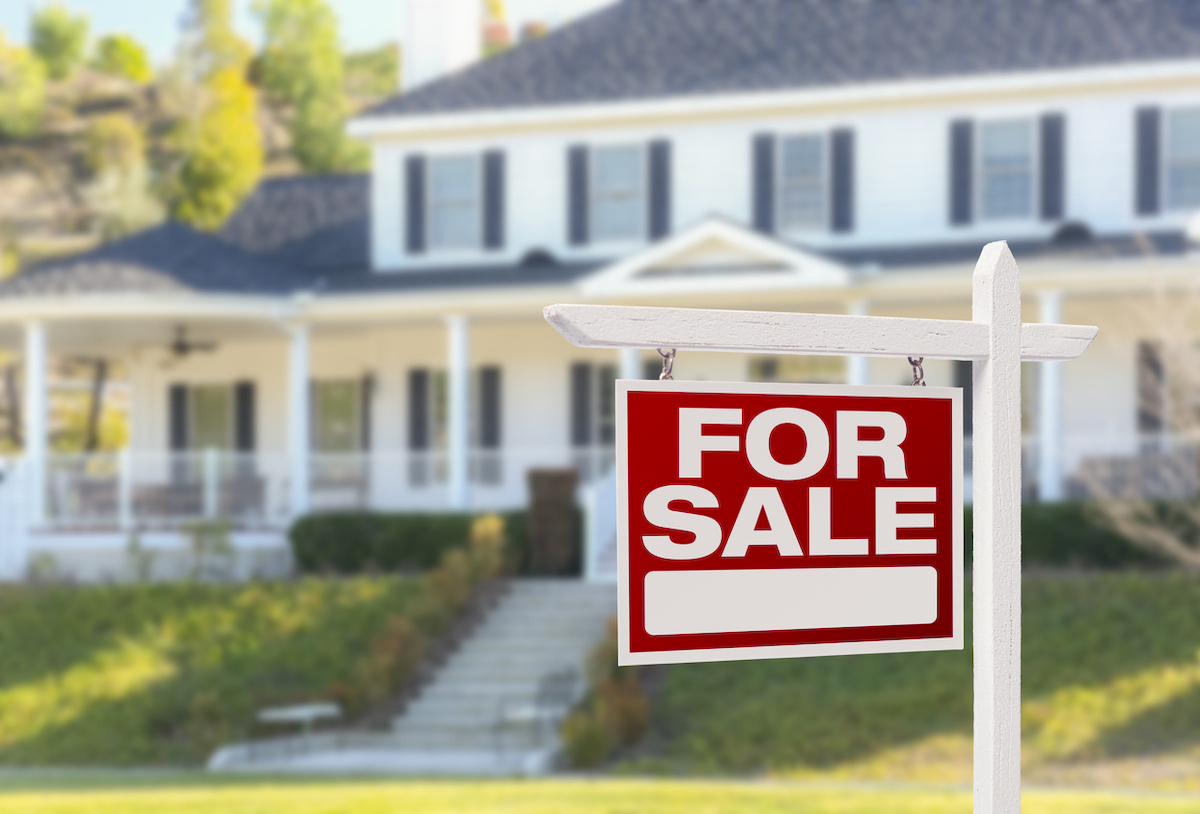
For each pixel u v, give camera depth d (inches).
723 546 133.7
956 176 924.6
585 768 615.2
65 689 729.0
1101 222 902.4
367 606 791.1
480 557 807.1
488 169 1007.6
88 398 2532.0
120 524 890.7
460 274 987.3
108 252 963.3
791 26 1009.5
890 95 927.0
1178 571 725.9
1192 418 772.0
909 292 851.4
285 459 923.4
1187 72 879.1
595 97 986.1
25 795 549.0
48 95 3309.5
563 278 934.4
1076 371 902.4
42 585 832.9
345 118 3459.6
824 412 137.7
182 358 1090.1
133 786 579.5
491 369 1010.7
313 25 3449.8
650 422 132.2
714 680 684.1
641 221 980.6
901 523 139.9
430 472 932.0
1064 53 915.4
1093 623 689.0
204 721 685.3
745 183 961.5
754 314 134.7
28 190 3097.9
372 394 1034.7
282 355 1068.5
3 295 896.3
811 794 520.1
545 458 943.0
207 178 2910.9
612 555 849.5
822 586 136.9
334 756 663.1
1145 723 609.3
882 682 663.8
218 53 3230.8
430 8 1139.3
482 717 692.7
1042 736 607.8
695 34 1029.2
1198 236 712.4
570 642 741.3
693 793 521.7
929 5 995.9
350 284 985.5
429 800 505.4
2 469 880.3
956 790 535.8
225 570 876.0
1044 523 768.3
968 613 717.9
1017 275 145.4
